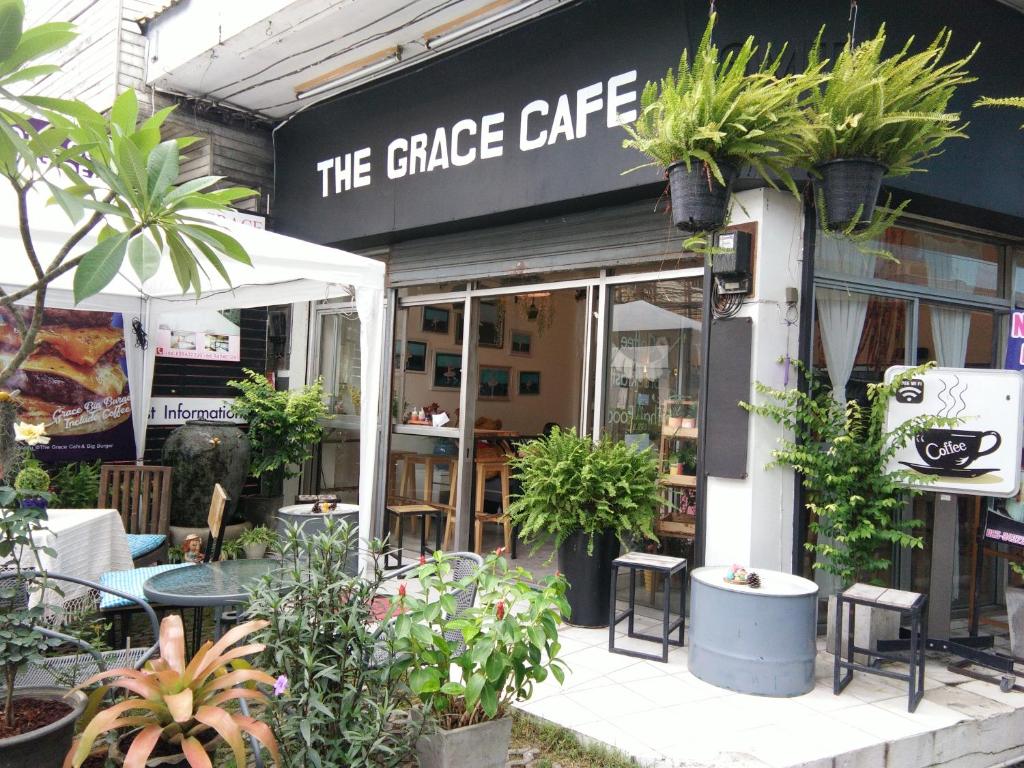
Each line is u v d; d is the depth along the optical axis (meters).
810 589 3.86
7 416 2.39
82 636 3.28
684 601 4.65
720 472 4.45
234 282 4.92
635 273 5.08
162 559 5.14
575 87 4.91
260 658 2.63
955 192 4.64
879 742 3.25
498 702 2.79
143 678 2.18
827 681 3.99
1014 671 4.02
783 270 4.44
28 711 2.29
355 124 6.52
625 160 4.66
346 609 2.56
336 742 2.42
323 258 4.57
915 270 5.14
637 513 4.62
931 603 4.45
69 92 7.02
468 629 2.64
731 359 4.43
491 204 5.48
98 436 6.63
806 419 4.32
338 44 5.71
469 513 6.26
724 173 3.69
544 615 2.69
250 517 7.13
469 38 5.47
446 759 2.58
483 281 6.10
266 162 7.38
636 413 5.09
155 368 7.00
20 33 1.87
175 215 2.11
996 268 5.59
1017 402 4.03
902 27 4.35
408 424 6.75
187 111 6.82
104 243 1.85
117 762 2.17
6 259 4.15
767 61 4.22
